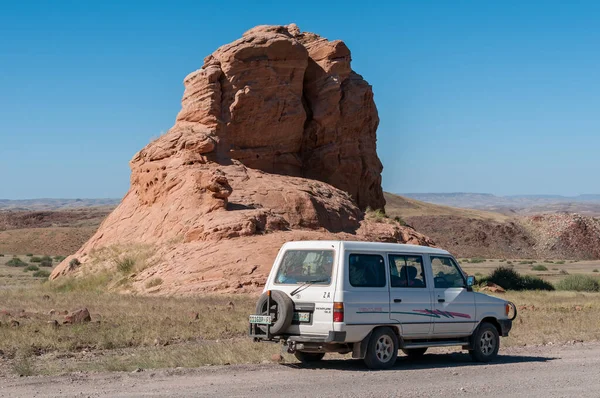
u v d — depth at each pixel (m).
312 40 49.75
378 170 52.38
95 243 42.72
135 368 11.95
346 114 49.16
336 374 11.56
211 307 23.38
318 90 48.41
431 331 12.87
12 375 11.20
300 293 12.05
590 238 116.06
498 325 13.99
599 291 42.38
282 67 45.66
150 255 35.75
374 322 12.07
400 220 48.59
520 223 124.81
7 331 15.49
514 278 42.84
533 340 16.86
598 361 13.59
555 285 44.31
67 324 17.83
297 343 11.97
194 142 41.50
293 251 12.46
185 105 44.88
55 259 82.00
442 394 9.82
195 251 34.00
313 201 40.91
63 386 10.16
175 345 15.20
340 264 11.86
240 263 32.09
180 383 10.48
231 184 40.22
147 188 42.44
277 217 37.56
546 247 115.19
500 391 10.16
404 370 12.17
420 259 12.98
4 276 51.56
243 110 44.31
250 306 24.09
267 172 44.97
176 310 21.88
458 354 14.88
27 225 157.75
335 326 11.61
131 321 18.50
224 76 44.53
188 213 37.66
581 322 20.31
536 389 10.36
